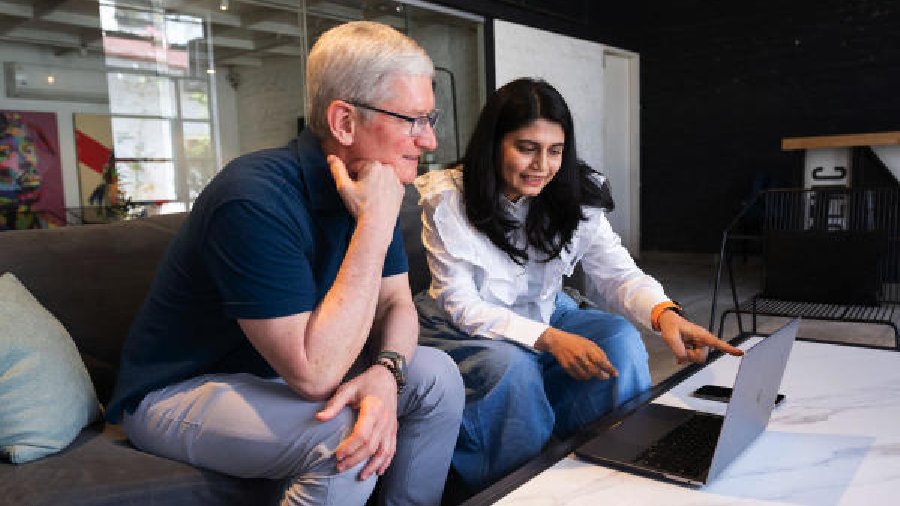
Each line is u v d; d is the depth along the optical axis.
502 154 1.53
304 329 1.03
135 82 3.93
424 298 1.82
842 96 6.16
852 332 3.53
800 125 6.41
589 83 6.44
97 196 3.83
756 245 6.68
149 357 1.18
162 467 1.09
